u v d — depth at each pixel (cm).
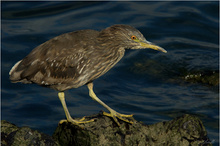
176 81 1541
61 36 945
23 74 933
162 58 1686
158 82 1529
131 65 1631
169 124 956
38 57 933
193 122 940
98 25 1789
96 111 1277
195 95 1441
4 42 1673
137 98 1393
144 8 2033
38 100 1338
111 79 1512
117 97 1386
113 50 952
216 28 1927
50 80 937
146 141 926
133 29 961
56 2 2053
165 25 1902
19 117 1238
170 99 1403
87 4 2038
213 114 1305
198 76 1566
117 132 917
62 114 1261
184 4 2116
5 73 1479
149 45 962
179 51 1741
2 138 883
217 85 1509
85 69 932
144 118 1253
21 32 1753
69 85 948
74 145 936
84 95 1380
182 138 928
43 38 1698
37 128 1180
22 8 1983
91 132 905
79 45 927
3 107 1288
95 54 932
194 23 1947
